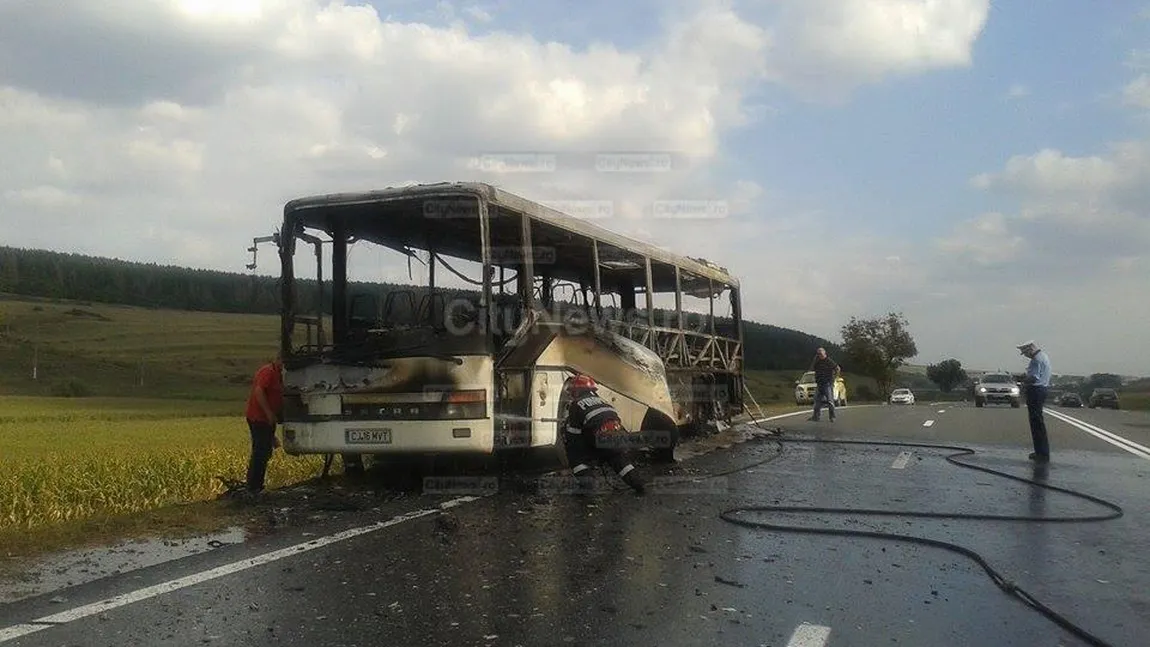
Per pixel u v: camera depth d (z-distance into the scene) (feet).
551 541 26.48
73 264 440.86
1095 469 43.96
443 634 17.95
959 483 38.91
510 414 35.81
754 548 25.66
